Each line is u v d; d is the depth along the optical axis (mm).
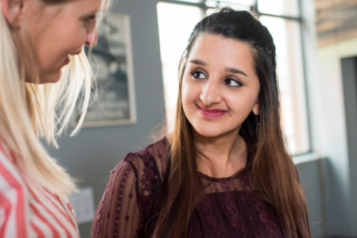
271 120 1022
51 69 546
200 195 921
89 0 521
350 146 3781
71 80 699
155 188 922
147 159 936
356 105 3787
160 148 979
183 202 890
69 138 2410
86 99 710
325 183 3949
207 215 911
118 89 2633
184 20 3117
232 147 1061
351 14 3457
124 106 2670
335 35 3668
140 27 2760
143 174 915
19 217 452
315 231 3811
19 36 486
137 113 2756
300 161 3779
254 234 922
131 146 2715
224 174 1016
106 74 2568
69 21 507
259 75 926
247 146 1115
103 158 2570
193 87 874
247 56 878
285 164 1054
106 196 901
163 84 2914
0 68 450
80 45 544
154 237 855
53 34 502
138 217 915
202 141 997
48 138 711
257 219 955
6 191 455
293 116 4145
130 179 896
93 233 914
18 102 469
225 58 844
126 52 2668
